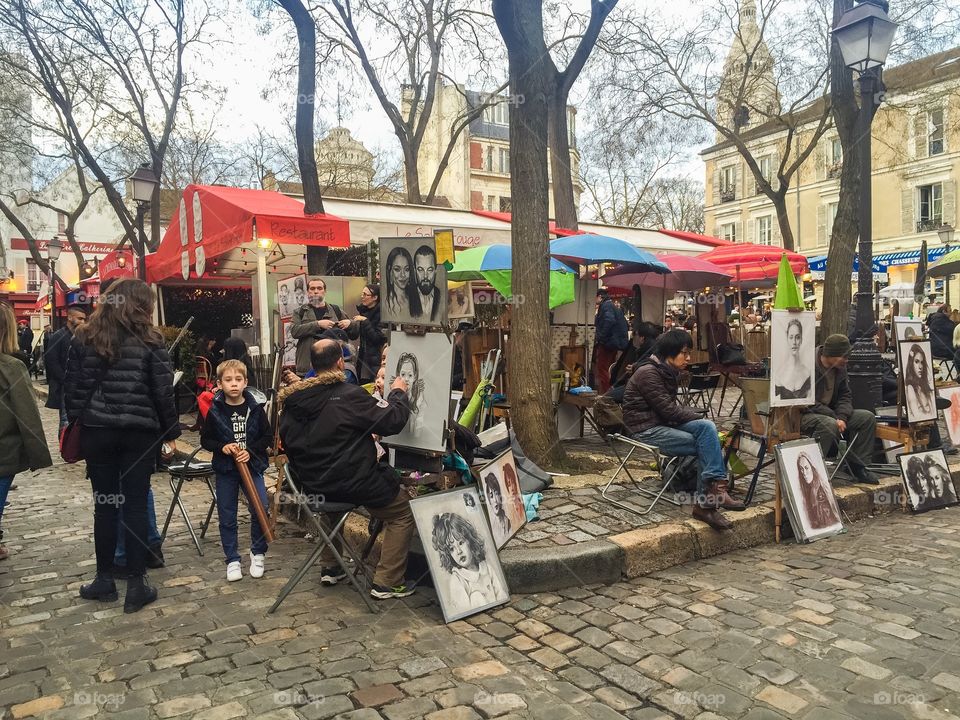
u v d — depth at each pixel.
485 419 6.17
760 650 3.32
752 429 5.54
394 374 4.37
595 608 3.87
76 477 7.89
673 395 5.24
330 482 3.72
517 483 4.82
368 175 23.64
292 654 3.29
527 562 4.10
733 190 37.28
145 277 11.48
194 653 3.30
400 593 4.00
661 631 3.56
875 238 31.50
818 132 16.41
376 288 7.49
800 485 5.16
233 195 9.44
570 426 7.82
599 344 8.56
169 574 4.48
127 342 3.80
